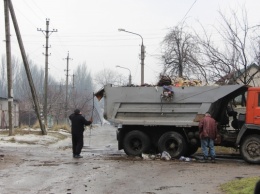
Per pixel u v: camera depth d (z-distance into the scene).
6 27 25.69
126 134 16.70
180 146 15.73
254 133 14.76
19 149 19.12
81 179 10.81
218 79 21.42
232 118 16.50
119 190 9.43
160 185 10.02
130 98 16.42
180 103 15.76
